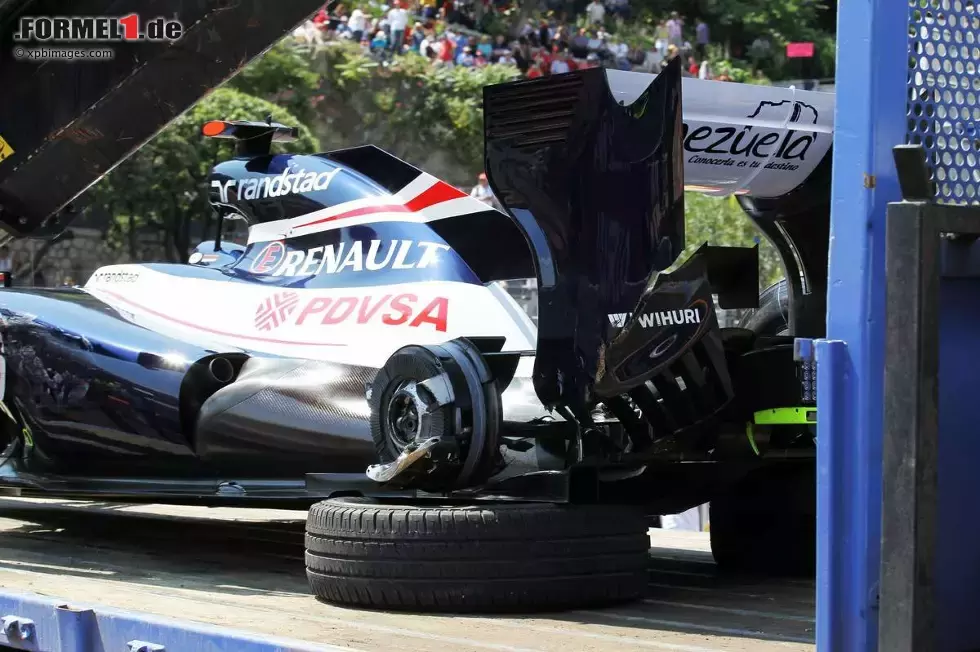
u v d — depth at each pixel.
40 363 13.89
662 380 10.28
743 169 11.38
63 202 14.25
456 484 9.89
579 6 74.50
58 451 14.04
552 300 9.57
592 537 9.57
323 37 59.75
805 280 12.51
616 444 10.18
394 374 10.09
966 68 6.00
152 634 7.57
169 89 12.96
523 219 9.52
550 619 9.21
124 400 13.16
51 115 13.41
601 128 9.16
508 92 9.45
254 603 10.05
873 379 5.56
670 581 11.73
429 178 12.19
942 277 5.51
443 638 8.05
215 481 12.59
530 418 10.66
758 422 11.09
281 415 11.88
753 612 9.55
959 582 5.65
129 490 13.33
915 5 5.80
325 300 12.36
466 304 11.47
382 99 58.12
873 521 5.55
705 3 81.75
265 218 13.41
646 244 9.09
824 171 11.78
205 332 13.09
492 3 68.25
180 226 48.81
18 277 45.44
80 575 11.96
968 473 5.68
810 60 82.06
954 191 5.91
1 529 16.19
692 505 12.05
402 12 61.59
